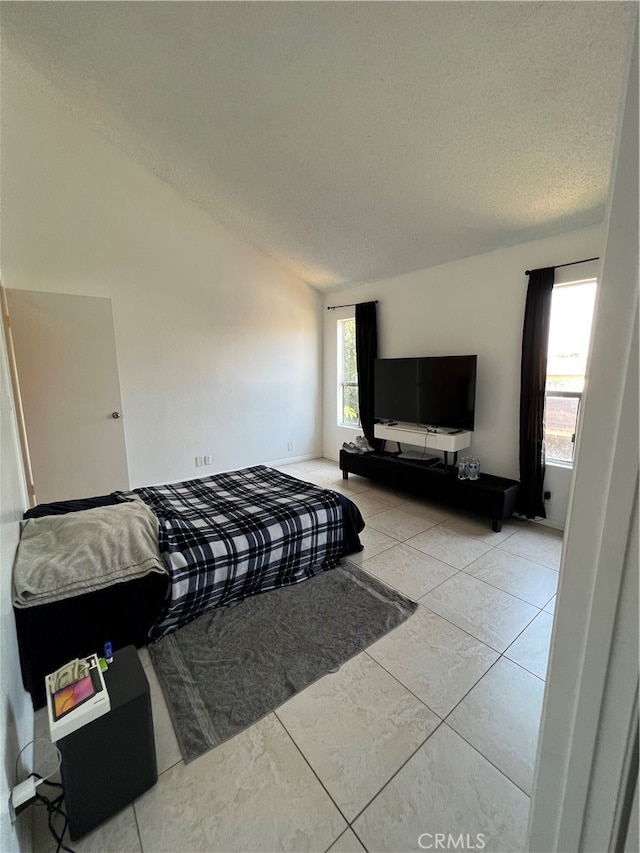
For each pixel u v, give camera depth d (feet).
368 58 6.12
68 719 3.14
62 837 3.36
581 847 1.92
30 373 10.21
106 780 3.42
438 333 12.26
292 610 6.52
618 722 1.66
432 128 7.08
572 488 1.81
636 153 1.46
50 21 7.08
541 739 2.12
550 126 6.39
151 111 8.97
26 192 9.82
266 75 7.04
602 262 1.63
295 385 16.42
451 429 11.93
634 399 1.50
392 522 10.41
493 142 7.03
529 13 4.91
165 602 5.85
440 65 5.89
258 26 6.20
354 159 8.45
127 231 11.48
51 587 4.91
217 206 12.37
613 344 1.59
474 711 4.62
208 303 13.41
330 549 8.07
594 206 8.00
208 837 3.38
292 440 16.69
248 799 3.67
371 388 14.53
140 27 6.84
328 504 8.09
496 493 9.61
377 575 7.69
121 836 3.38
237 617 6.32
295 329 16.08
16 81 9.23
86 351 10.89
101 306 10.98
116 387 11.45
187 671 5.21
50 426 10.60
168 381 12.84
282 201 10.93
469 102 6.35
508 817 3.52
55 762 3.92
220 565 6.37
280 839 3.37
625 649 1.61
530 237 9.62
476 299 11.12
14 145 9.52
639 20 1.42
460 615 6.43
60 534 5.99
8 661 3.43
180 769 3.93
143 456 12.59
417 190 8.86
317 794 3.71
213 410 14.02
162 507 7.66
